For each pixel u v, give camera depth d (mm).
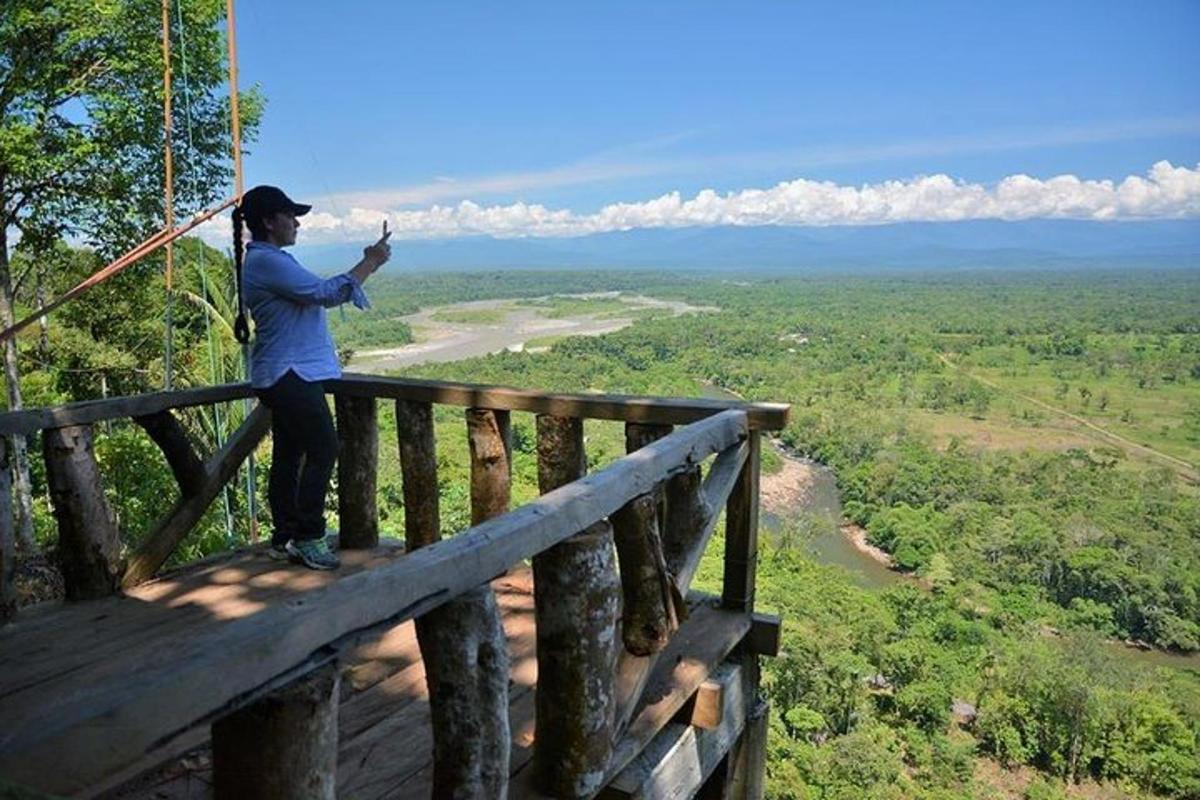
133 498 6836
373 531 3338
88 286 5203
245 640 907
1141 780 29484
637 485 1809
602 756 1687
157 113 11039
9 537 2527
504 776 1427
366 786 1723
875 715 32531
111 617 2551
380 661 2330
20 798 667
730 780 2604
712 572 24516
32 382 14789
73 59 10852
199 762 1815
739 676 2576
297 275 2736
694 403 2664
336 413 3291
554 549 1583
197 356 13742
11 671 2176
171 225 7527
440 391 3047
